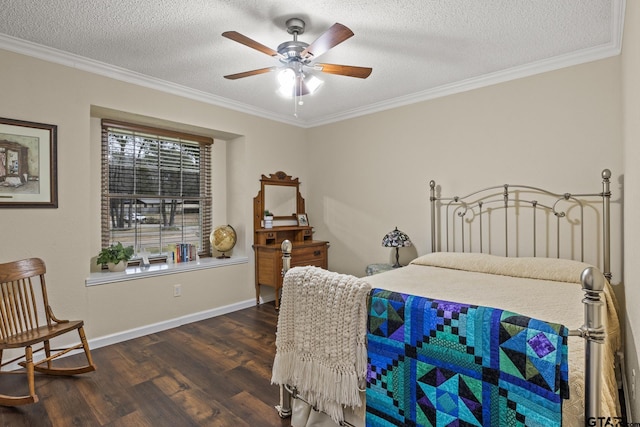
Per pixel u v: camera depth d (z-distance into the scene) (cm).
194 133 387
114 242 338
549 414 99
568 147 273
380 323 141
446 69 295
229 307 386
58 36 236
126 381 229
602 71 258
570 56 267
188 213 394
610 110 255
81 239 277
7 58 240
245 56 269
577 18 216
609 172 249
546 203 284
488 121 314
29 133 250
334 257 442
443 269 287
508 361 108
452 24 224
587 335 97
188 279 351
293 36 231
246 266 405
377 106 389
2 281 217
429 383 126
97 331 287
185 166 391
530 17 215
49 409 197
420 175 360
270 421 187
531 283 231
